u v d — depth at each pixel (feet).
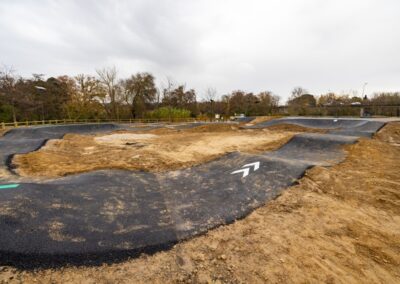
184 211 19.34
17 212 15.26
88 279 11.04
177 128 101.81
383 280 11.07
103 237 14.52
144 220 17.31
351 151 37.88
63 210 17.02
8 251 11.99
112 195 21.39
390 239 14.53
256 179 25.41
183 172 31.86
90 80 140.46
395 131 57.00
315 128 81.71
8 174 30.04
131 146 56.95
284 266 12.06
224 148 53.26
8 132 67.21
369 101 166.71
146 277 11.36
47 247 12.82
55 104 140.36
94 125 97.35
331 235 14.98
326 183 23.29
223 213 18.67
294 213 18.06
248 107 202.49
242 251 13.51
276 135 75.15
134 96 164.35
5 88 103.14
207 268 12.09
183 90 199.82
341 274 11.44
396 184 23.13
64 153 46.34
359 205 19.20
